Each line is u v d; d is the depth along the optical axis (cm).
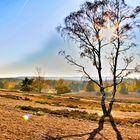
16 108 3219
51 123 2436
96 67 3644
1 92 7631
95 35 3681
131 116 4316
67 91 13100
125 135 2333
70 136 2073
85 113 3716
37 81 11325
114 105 7919
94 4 3709
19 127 2120
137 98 18112
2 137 1794
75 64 3759
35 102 5112
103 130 2439
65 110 3806
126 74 3619
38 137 1928
